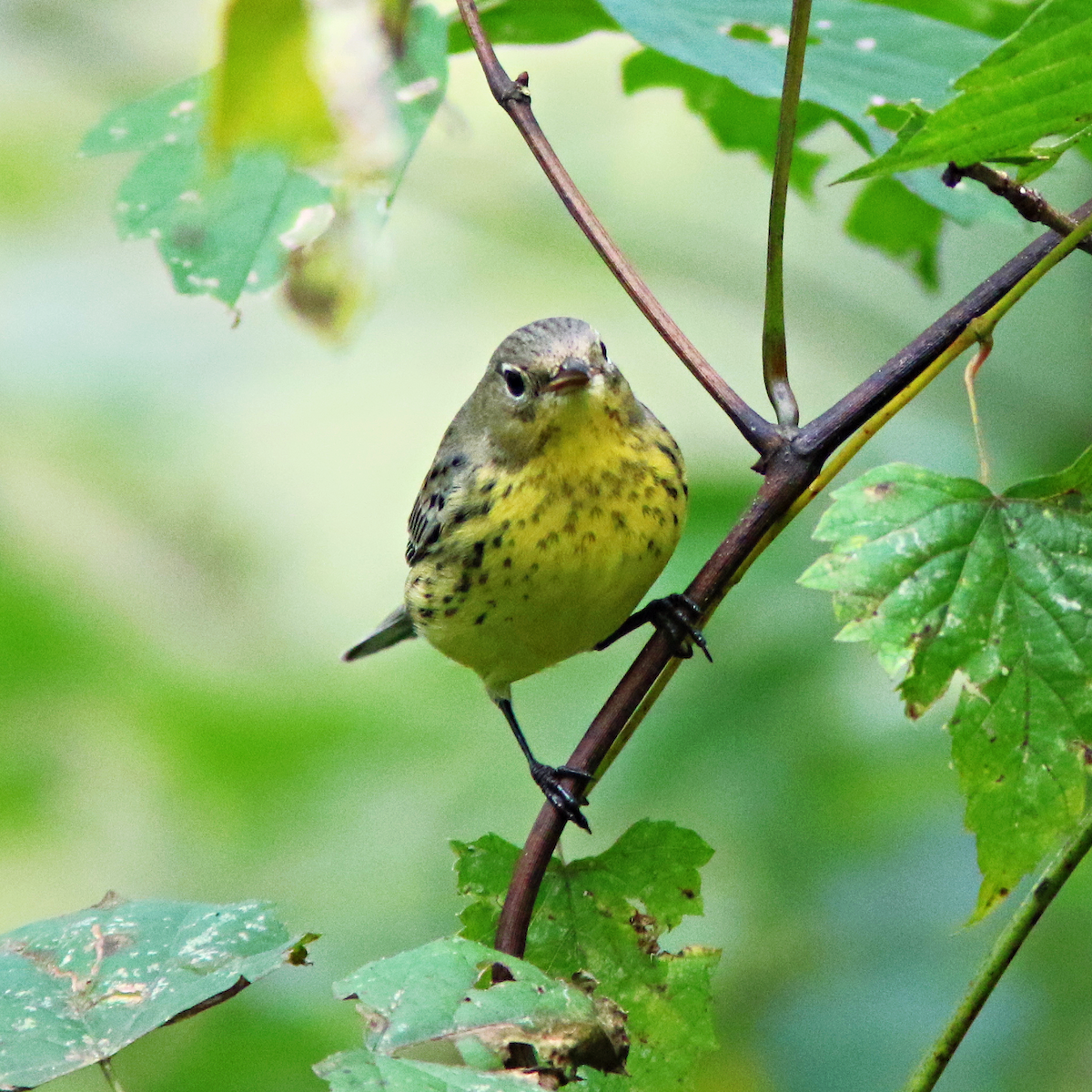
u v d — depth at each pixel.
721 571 6.07
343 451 16.67
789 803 10.28
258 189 4.97
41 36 14.05
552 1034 4.61
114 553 14.03
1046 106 4.73
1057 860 5.62
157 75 14.27
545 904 6.12
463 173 15.33
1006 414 11.55
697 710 10.16
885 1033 10.35
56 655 12.55
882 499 6.05
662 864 6.15
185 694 12.73
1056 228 6.02
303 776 12.76
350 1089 4.11
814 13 6.99
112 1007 4.91
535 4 7.50
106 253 16.14
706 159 16.06
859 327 14.07
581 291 16.27
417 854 12.40
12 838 12.83
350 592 16.30
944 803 10.90
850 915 10.73
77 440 14.80
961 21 8.28
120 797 12.84
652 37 6.45
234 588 14.87
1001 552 5.93
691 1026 6.02
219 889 12.52
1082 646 5.79
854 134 7.07
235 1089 10.29
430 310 16.48
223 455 15.80
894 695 10.43
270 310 16.45
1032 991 10.45
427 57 4.54
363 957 11.82
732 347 15.61
